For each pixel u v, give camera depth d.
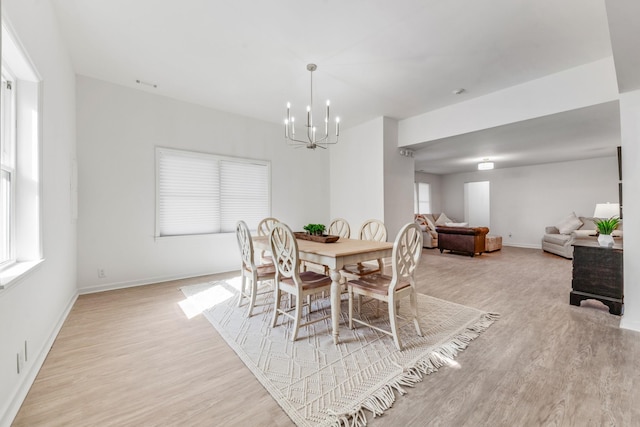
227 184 4.64
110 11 2.32
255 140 4.94
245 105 4.36
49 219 2.18
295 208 5.47
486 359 1.95
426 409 1.48
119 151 3.65
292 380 1.73
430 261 5.64
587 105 3.09
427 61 3.06
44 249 2.04
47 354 2.01
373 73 3.33
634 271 2.42
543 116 3.43
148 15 2.37
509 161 7.19
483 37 2.62
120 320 2.63
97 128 3.50
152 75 3.41
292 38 2.66
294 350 2.10
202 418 1.42
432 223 8.16
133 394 1.60
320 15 2.35
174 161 4.13
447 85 3.64
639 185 2.40
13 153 1.84
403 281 2.38
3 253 1.75
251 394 1.61
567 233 6.51
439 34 2.59
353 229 5.48
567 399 1.53
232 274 4.41
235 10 2.30
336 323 2.21
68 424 1.37
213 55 2.97
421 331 2.35
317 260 2.36
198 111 4.32
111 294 3.39
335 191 5.89
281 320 2.65
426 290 3.62
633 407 1.46
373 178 5.08
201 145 4.35
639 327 2.37
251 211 4.90
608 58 2.97
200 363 1.92
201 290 3.56
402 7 2.24
